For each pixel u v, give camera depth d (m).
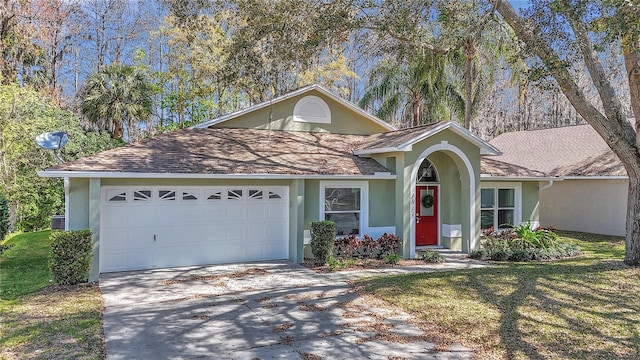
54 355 5.70
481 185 15.88
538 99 38.44
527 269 10.88
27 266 12.09
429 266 11.93
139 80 26.06
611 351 5.77
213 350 5.96
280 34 11.26
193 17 13.70
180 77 27.88
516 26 10.70
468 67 19.52
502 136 26.97
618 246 15.46
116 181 11.02
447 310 7.62
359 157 14.42
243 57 11.86
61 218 13.02
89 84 25.52
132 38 34.72
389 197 14.12
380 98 23.83
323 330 6.74
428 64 21.16
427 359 5.61
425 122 23.44
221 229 12.30
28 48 24.84
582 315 7.21
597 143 20.84
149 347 6.05
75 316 7.42
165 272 11.07
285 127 15.60
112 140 22.83
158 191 11.56
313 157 13.65
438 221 15.46
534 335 6.36
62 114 19.58
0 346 6.01
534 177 16.17
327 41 11.80
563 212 20.70
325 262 12.11
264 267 11.75
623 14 8.14
